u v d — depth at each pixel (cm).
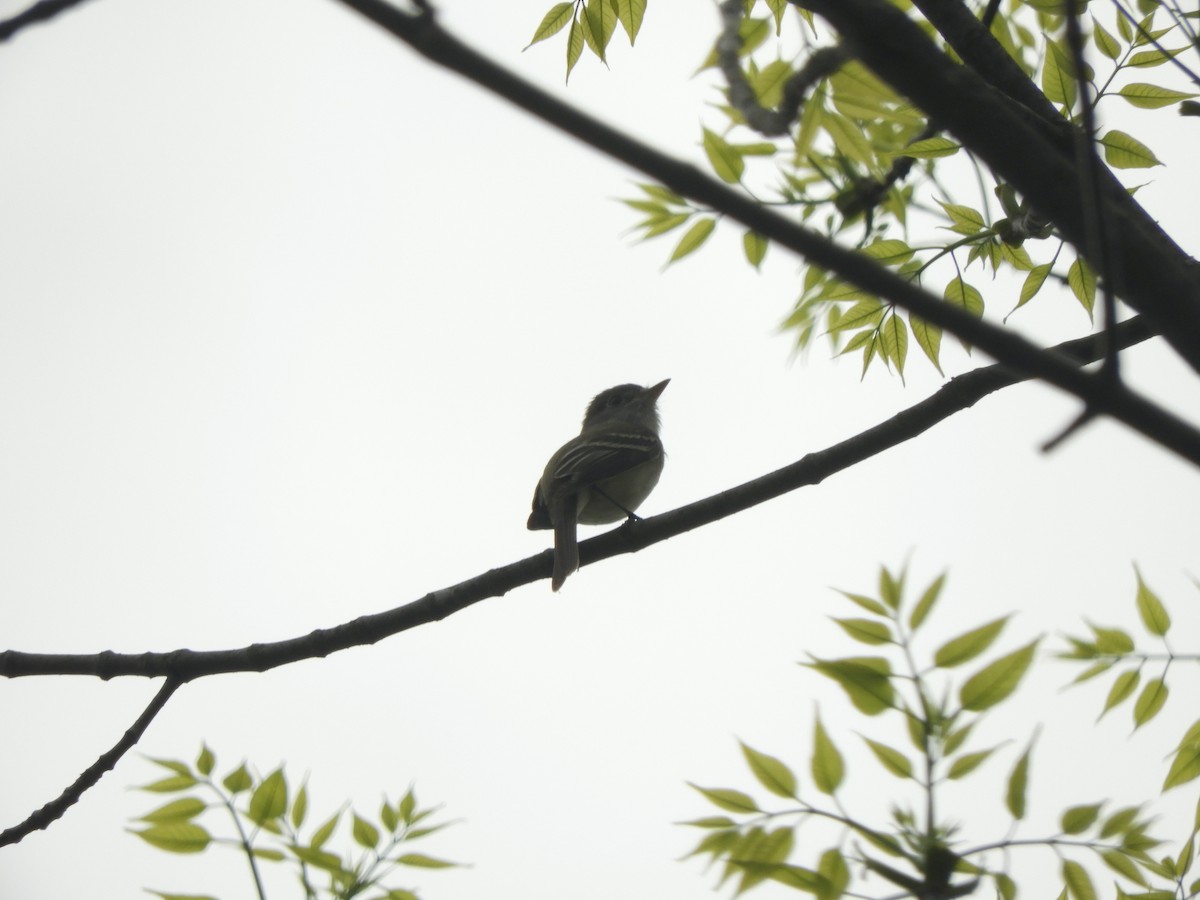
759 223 342
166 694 830
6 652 849
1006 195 773
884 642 530
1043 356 368
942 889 474
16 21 445
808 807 528
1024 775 506
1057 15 742
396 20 331
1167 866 607
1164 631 672
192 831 666
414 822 689
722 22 524
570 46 781
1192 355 425
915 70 428
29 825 776
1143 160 733
